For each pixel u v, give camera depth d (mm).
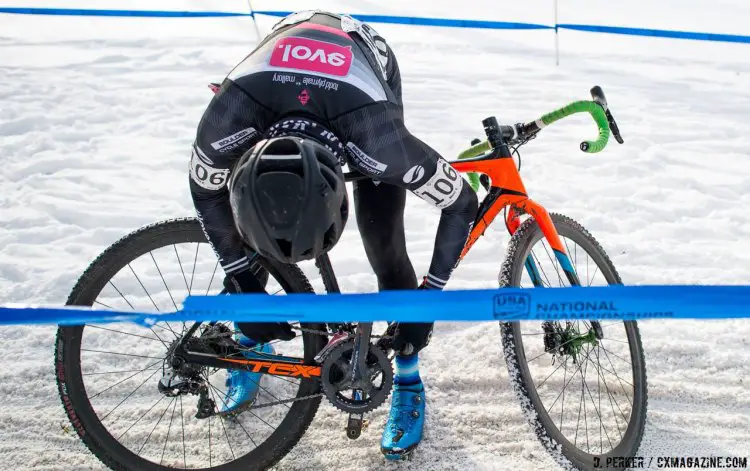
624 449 2354
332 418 2590
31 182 4141
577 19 7262
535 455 2439
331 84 1856
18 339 2945
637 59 6426
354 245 3695
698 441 2512
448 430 2543
